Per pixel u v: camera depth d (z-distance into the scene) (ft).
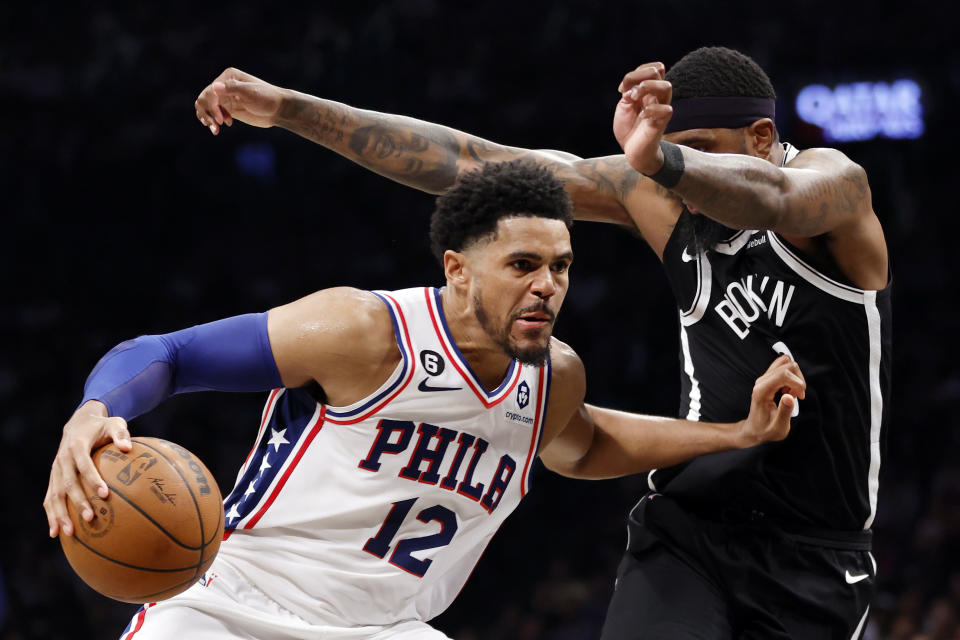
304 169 48.70
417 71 44.57
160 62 46.06
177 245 49.08
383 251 48.29
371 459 9.86
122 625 33.91
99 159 47.78
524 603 37.04
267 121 11.35
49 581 35.83
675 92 10.82
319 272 48.14
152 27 46.75
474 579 38.09
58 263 48.62
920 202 44.37
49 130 47.57
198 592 9.75
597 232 47.93
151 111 46.80
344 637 9.99
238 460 41.32
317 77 44.42
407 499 9.97
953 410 39.42
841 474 11.09
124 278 48.62
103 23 46.75
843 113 42.80
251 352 9.68
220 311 47.93
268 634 9.84
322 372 9.68
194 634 9.48
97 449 8.97
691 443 11.27
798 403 10.89
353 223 48.96
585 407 11.88
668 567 11.48
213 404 43.37
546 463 12.37
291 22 46.09
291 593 9.95
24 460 42.27
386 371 9.78
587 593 34.04
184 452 9.27
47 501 8.83
